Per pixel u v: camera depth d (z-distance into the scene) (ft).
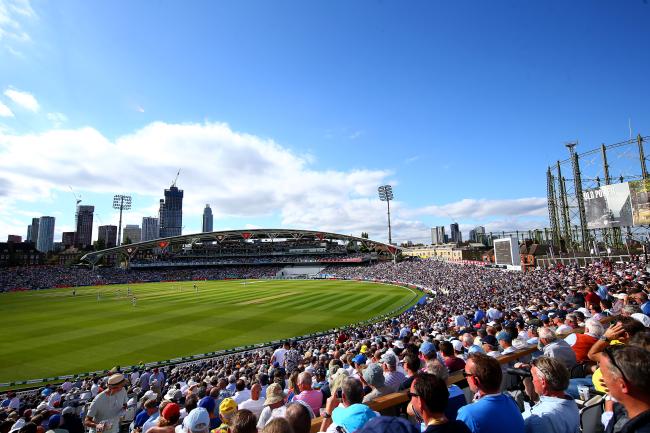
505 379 20.81
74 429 26.53
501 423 11.53
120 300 197.36
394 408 16.05
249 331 115.34
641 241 152.76
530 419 12.73
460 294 141.59
